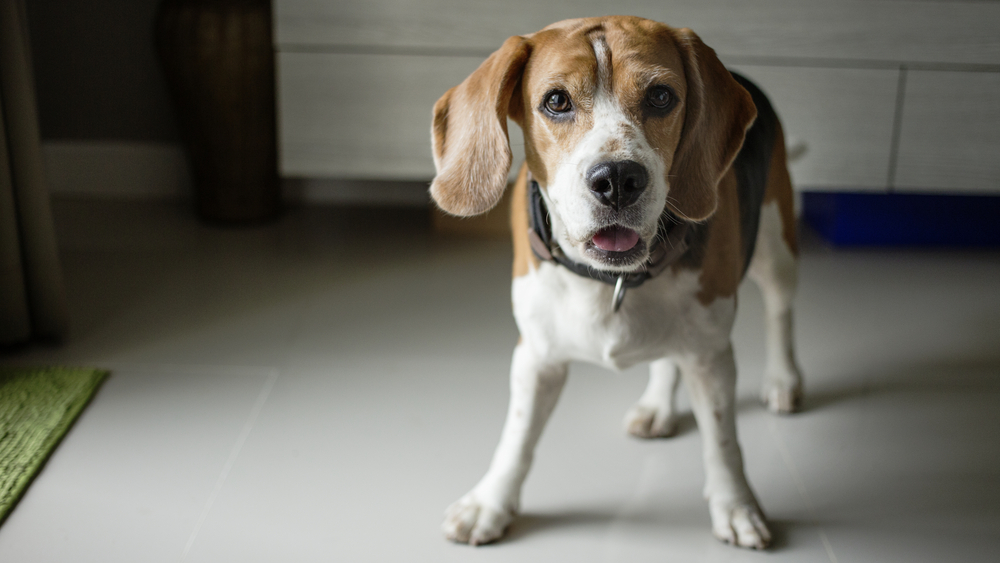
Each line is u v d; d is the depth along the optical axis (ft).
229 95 8.14
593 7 7.22
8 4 5.38
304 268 7.74
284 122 7.75
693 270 3.74
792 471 4.89
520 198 4.02
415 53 7.46
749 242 4.28
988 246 8.39
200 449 5.01
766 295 5.32
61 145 9.39
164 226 8.70
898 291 7.38
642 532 4.37
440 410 5.49
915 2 7.11
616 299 3.68
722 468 4.31
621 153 3.06
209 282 7.38
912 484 4.77
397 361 6.11
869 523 4.45
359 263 7.89
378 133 7.73
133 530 4.31
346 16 7.39
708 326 3.90
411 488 4.70
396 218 9.10
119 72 9.20
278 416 5.37
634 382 5.86
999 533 4.37
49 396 5.42
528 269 3.89
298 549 4.21
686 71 3.37
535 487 4.73
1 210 5.63
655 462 4.96
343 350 6.25
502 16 7.29
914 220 8.33
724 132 3.50
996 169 7.54
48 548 4.17
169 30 8.00
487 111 3.44
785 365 5.51
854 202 8.30
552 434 5.24
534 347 4.03
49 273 5.98
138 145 9.41
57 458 4.87
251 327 6.56
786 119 7.48
